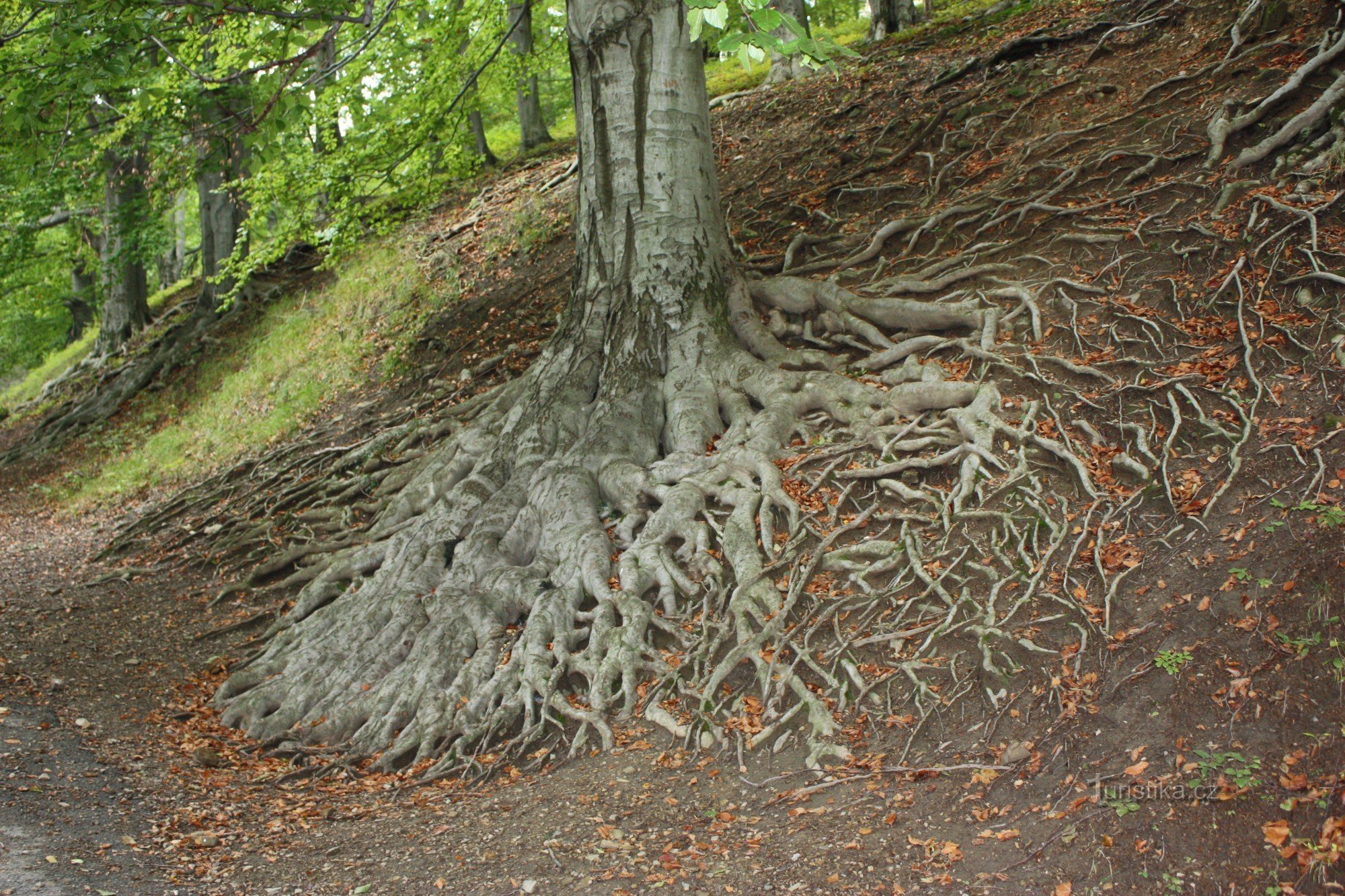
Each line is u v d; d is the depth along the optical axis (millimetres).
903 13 23469
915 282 10609
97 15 9812
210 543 13234
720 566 8000
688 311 10438
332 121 16578
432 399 14672
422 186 16844
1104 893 4559
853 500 8297
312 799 6820
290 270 24172
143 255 24688
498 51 14727
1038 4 19391
